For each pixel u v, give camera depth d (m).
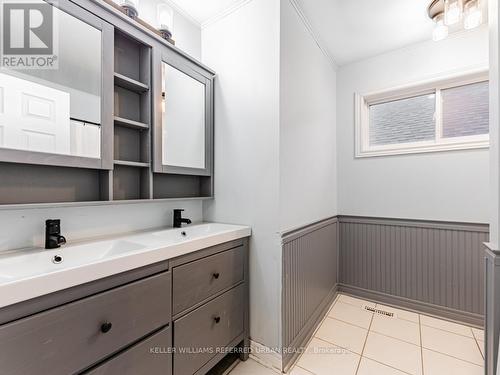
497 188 1.11
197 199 1.77
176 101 1.59
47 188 1.13
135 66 1.46
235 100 1.75
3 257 0.94
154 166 1.45
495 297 1.10
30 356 0.69
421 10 1.77
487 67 1.92
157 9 1.59
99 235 1.33
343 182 2.59
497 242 1.11
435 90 2.21
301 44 1.81
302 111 1.83
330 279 2.39
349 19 1.87
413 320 2.08
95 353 0.83
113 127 1.26
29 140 1.01
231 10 1.76
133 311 0.95
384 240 2.38
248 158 1.68
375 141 2.54
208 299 1.31
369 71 2.43
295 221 1.72
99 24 1.17
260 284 1.61
